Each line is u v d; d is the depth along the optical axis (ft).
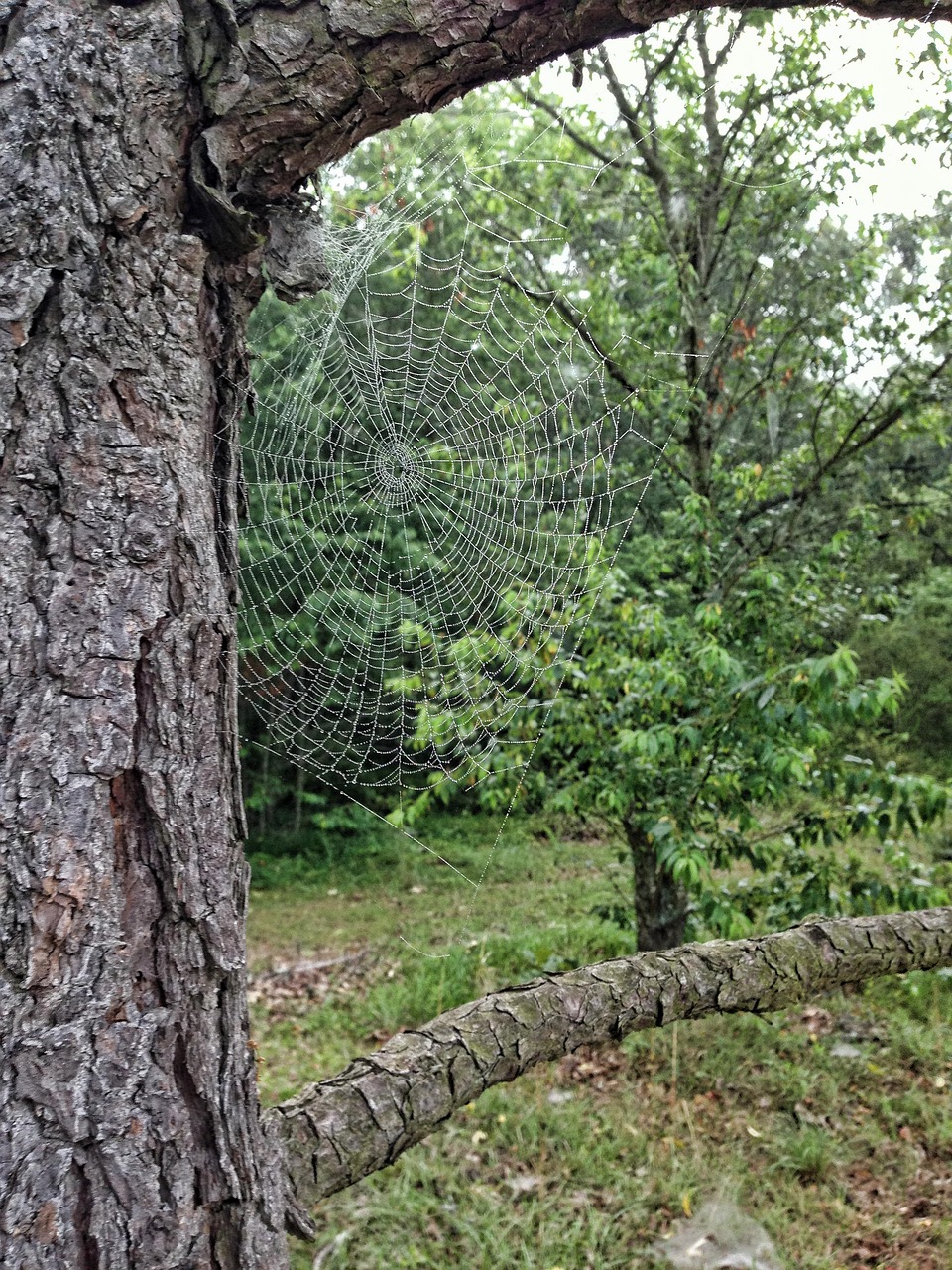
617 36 4.82
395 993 18.67
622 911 19.01
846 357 19.19
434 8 4.35
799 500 19.88
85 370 4.13
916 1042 16.31
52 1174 3.94
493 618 15.70
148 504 4.24
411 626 13.55
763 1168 13.14
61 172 4.06
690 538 18.39
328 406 14.60
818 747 16.72
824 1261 11.14
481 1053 5.63
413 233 19.19
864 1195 12.60
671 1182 12.60
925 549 32.48
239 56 4.29
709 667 14.10
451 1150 13.52
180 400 4.40
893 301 19.47
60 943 4.01
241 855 4.74
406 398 12.59
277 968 21.66
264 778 32.48
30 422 4.06
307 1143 4.96
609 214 21.24
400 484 13.44
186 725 4.37
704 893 15.80
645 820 15.99
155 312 4.31
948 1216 12.00
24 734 4.01
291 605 18.20
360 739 16.84
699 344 18.56
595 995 6.16
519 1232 11.73
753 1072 15.53
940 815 14.39
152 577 4.25
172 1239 4.17
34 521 4.08
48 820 4.01
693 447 19.48
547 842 31.73
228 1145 4.40
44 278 4.02
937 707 35.06
